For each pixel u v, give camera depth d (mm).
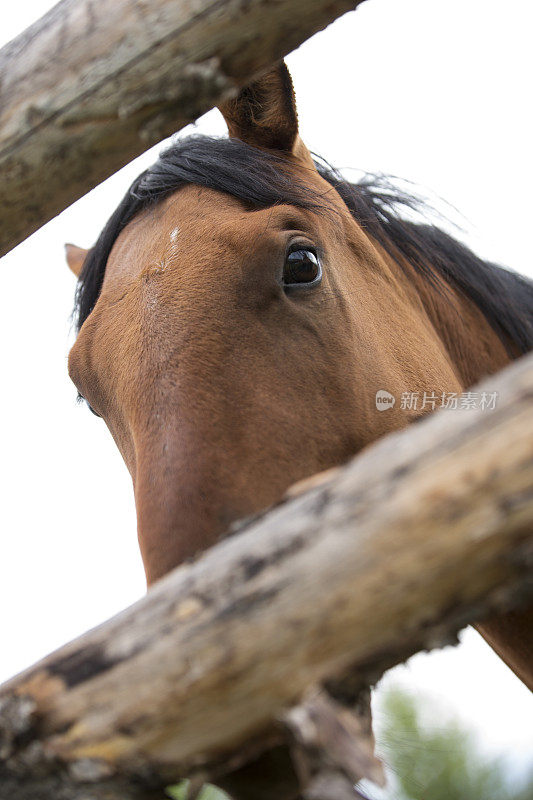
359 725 1121
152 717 1115
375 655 1070
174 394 1996
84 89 1482
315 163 2861
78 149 1530
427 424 1062
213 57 1460
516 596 1030
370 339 2365
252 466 1929
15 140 1525
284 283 2188
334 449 2098
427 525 1009
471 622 1091
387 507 1030
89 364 2295
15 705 1174
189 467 1879
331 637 1057
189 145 2580
